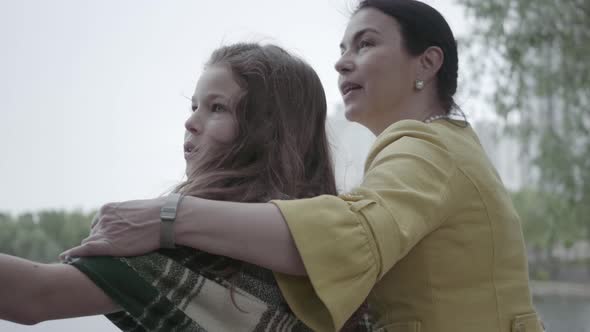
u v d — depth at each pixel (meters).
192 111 1.29
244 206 1.05
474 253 1.34
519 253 1.45
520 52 7.30
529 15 7.43
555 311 11.00
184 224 1.02
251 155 1.21
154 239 1.01
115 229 1.01
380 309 1.34
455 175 1.33
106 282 0.96
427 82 1.64
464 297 1.33
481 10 7.36
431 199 1.23
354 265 1.06
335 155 1.48
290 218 1.04
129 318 1.04
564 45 7.43
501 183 1.46
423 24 1.62
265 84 1.25
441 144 1.35
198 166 1.20
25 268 0.92
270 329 1.08
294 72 1.30
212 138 1.21
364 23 1.64
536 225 13.86
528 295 1.45
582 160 8.07
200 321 1.03
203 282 1.03
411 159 1.28
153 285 1.00
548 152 8.04
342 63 1.67
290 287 1.07
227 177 1.17
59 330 1.80
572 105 7.78
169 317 1.01
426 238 1.31
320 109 1.36
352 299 1.05
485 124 8.05
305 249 1.03
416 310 1.31
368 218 1.10
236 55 1.27
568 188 8.11
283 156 1.22
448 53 1.65
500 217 1.38
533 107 8.09
